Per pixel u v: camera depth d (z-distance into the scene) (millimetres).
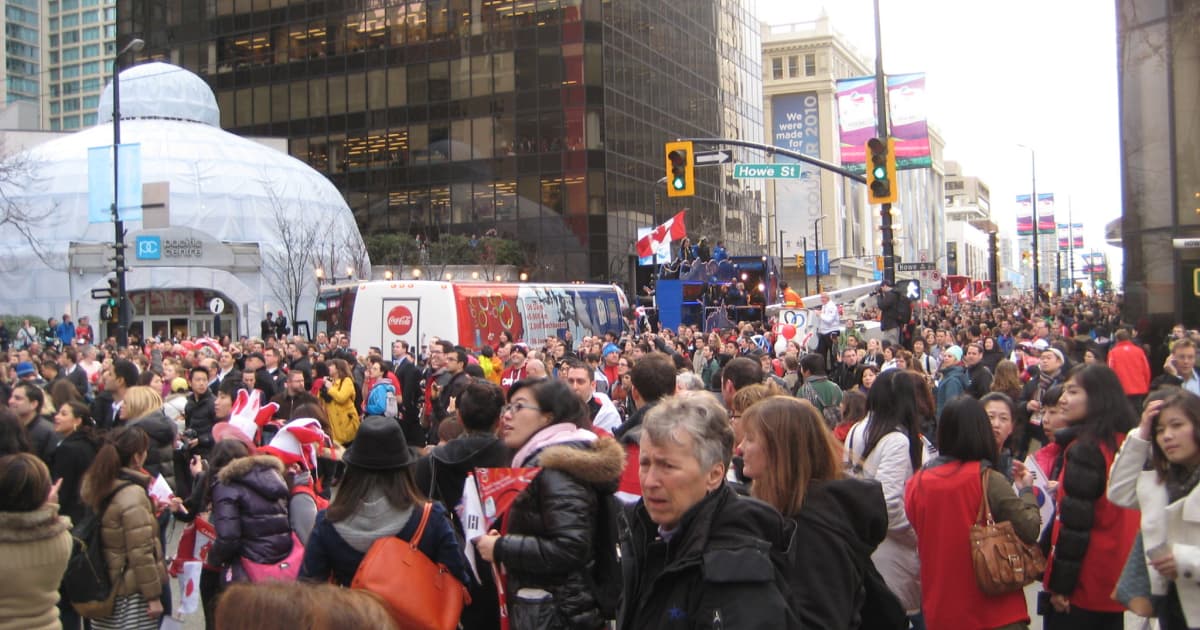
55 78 193250
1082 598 5566
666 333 24609
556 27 63188
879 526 4082
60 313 47062
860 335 23906
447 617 4699
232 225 50750
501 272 60562
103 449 6379
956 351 14477
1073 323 33250
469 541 5203
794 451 3998
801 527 3918
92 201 26391
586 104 62688
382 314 23266
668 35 72125
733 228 83375
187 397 12172
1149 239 20672
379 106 67188
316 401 8789
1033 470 6895
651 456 3547
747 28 88812
